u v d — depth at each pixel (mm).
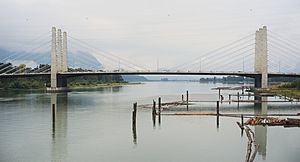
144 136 49656
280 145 43500
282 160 37156
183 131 53250
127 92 172750
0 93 145875
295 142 45094
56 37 166375
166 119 65875
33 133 51875
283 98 118312
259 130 53094
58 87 165000
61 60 171000
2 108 85750
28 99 113875
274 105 95812
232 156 39031
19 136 49719
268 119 60250
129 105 95062
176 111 79938
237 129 54656
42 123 61250
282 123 57594
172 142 45812
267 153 39844
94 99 117500
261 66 156875
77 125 59125
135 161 37406
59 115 72438
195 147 43062
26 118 67500
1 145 44344
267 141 45688
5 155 39875
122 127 57031
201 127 56750
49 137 49031
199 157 38719
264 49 156375
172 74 157000
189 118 67062
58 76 165375
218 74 155875
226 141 46219
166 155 39562
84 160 38000
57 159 38469
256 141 45750
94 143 45406
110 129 55188
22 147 43406
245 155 39375
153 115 69625
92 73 160875
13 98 117750
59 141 46562
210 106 92812
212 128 55688
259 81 159000
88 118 67875
